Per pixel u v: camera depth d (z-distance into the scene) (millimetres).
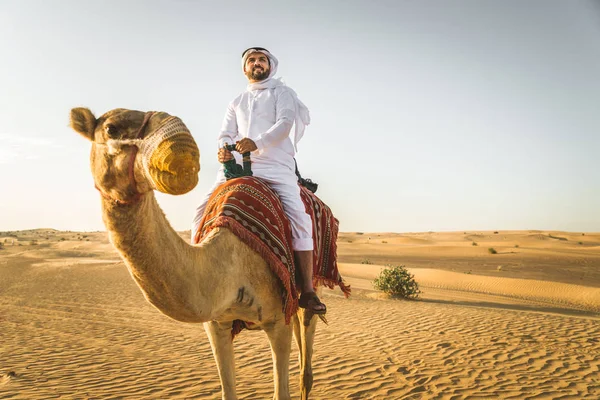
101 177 2449
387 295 21062
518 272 41125
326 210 5137
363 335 11000
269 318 3756
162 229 2721
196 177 2338
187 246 2980
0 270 33812
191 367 8109
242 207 3701
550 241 101188
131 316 13773
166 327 12031
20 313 14375
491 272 41062
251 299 3523
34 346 9828
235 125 4793
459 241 106250
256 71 4641
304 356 5137
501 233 136500
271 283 3676
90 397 6379
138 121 2396
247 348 9555
